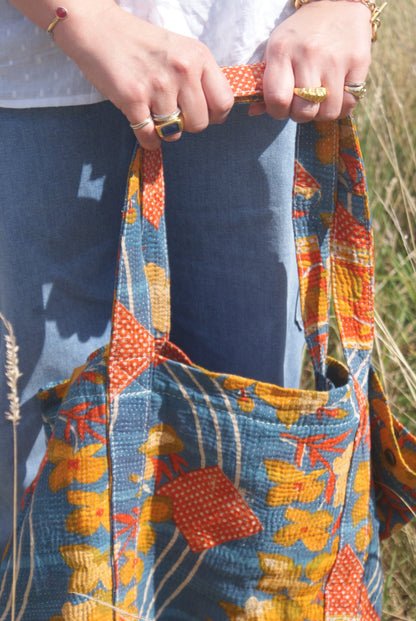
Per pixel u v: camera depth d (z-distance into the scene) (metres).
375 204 1.94
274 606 0.96
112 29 0.79
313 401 0.87
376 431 1.03
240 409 0.87
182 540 0.96
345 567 0.99
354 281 0.97
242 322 1.14
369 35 0.92
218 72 0.83
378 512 1.13
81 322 1.08
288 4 0.95
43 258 1.01
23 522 0.95
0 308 1.08
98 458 0.88
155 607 1.01
